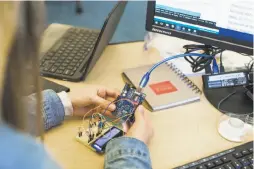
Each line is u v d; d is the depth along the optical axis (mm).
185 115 1010
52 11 3123
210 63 1171
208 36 1069
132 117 954
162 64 1188
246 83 1066
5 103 500
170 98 1047
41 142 544
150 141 918
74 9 3164
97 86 1056
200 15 1049
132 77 1130
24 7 468
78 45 1268
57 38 1299
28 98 534
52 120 940
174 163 864
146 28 1134
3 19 450
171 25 1099
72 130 947
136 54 1278
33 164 452
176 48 1292
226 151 875
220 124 979
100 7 3201
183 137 937
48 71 1144
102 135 912
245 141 928
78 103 986
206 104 1051
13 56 480
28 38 488
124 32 2592
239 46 1044
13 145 444
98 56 1191
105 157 835
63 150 888
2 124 456
